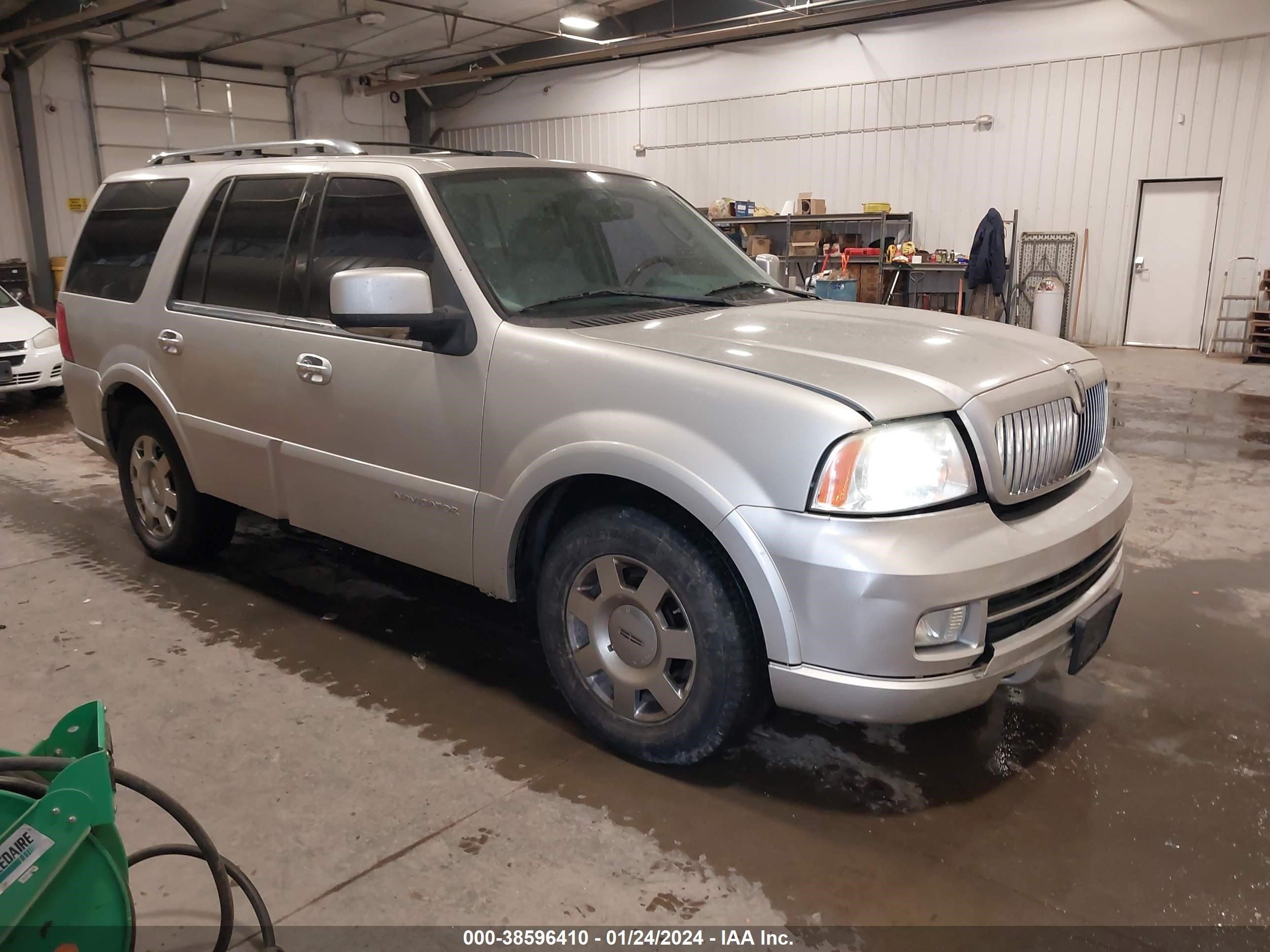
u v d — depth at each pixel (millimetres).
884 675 2070
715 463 2178
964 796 2432
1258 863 2166
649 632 2414
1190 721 2830
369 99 20062
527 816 2328
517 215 2973
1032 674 2434
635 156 17391
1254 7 11383
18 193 15055
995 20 13062
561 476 2428
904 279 14070
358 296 2455
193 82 17047
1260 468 6023
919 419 2156
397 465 2889
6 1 13562
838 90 14633
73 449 6691
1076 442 2580
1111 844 2238
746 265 3553
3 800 1456
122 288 3891
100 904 1459
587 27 15375
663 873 2115
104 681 3051
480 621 3545
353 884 2078
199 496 3867
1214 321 12414
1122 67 12336
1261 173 11750
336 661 3203
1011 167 13367
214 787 2451
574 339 2494
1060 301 13094
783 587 2107
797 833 2270
